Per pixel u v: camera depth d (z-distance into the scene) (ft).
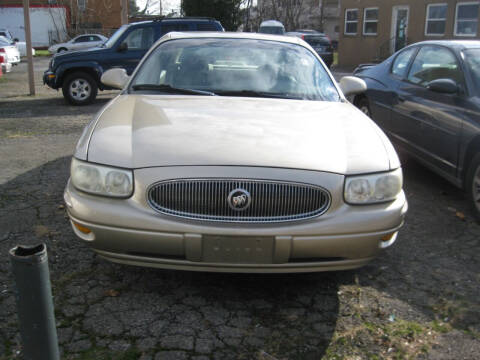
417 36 73.41
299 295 10.24
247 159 9.11
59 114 32.14
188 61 13.80
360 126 11.01
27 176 17.65
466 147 14.51
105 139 9.83
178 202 8.98
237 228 8.84
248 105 11.84
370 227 9.23
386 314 9.62
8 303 9.52
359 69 24.88
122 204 9.05
